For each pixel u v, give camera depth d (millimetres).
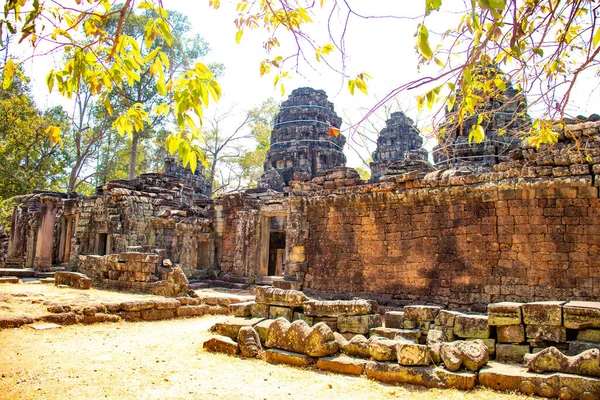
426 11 4312
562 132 14578
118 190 28422
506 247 14273
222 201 28953
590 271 13008
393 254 16797
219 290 24531
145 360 9336
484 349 7969
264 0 6098
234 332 10820
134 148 43062
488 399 6906
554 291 13359
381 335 10039
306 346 9109
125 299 16031
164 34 5035
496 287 14219
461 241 15172
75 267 29562
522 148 15547
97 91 5711
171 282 17547
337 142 41469
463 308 14680
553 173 13828
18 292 17047
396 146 38125
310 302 11289
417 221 16312
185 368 8789
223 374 8414
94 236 29750
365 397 7137
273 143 41156
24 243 34375
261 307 12125
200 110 5047
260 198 28500
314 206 19375
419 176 16578
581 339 8141
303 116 40625
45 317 12422
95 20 5531
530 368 7441
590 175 13281
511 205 14336
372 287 17109
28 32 4855
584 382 6676
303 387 7660
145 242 28766
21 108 38344
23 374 8031
